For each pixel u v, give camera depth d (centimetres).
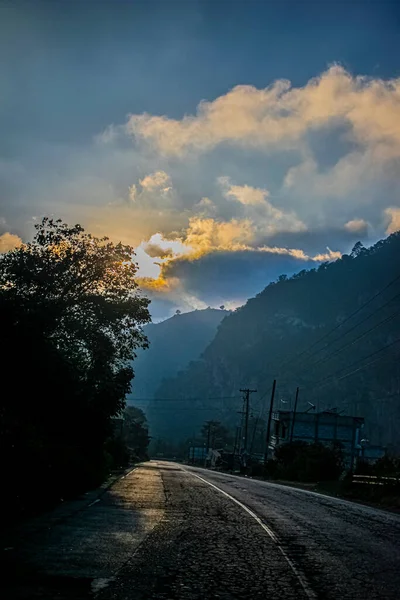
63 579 805
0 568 853
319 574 912
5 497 1514
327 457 5150
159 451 17550
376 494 2942
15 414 1848
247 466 7569
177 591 768
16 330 1762
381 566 1006
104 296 2692
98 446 3247
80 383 2544
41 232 2533
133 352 2948
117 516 1537
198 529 1359
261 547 1145
